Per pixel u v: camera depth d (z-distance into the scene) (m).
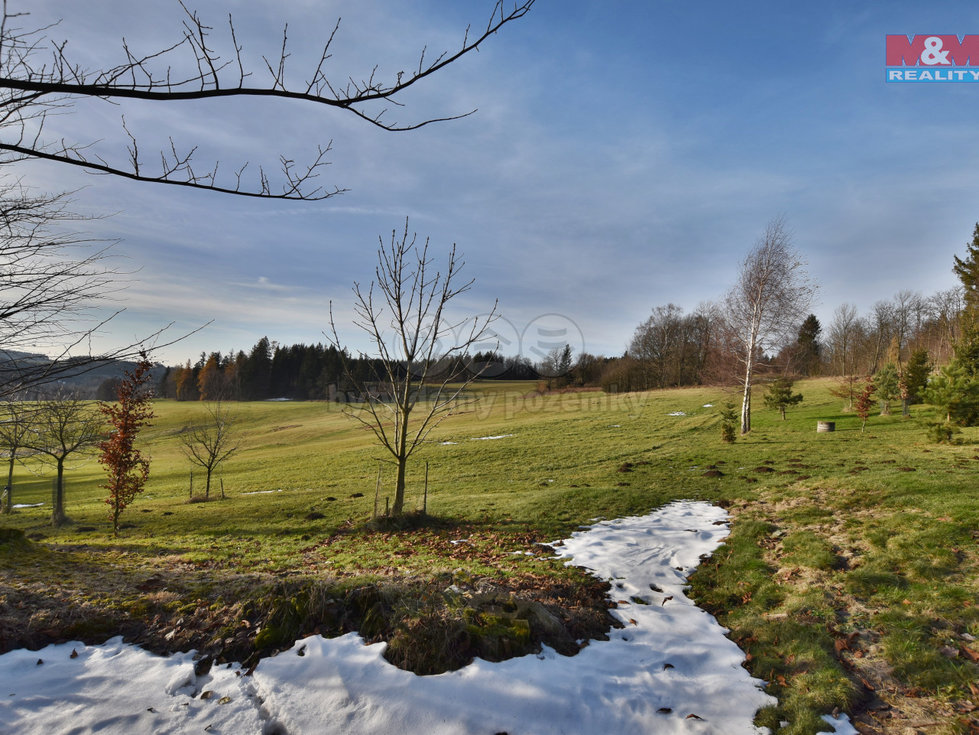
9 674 4.54
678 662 5.71
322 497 20.69
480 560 9.85
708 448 24.33
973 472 12.41
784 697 5.08
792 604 6.97
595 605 7.34
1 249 3.93
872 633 6.03
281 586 6.00
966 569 7.00
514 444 30.72
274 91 2.74
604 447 27.77
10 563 8.31
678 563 9.24
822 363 69.62
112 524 18.75
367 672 4.70
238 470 32.81
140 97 2.58
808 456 19.11
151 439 51.59
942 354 44.84
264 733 4.06
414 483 23.12
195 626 5.50
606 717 4.57
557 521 12.98
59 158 2.66
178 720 4.12
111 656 4.96
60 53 2.50
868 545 8.45
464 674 4.81
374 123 3.01
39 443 6.34
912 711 4.73
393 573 8.52
